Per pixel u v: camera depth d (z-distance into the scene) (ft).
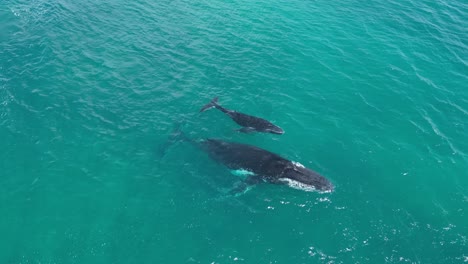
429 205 75.97
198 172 79.05
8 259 61.72
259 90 105.40
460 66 120.37
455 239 69.67
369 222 71.26
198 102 98.89
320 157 85.25
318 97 104.47
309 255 64.80
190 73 109.29
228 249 65.00
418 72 116.67
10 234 65.21
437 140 92.43
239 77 109.60
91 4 139.54
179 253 64.18
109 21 130.11
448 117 99.91
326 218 71.20
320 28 137.49
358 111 100.22
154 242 65.72
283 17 143.33
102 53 113.39
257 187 76.28
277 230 68.54
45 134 84.64
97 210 70.44
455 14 150.61
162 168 79.66
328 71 115.24
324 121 96.12
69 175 76.54
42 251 63.10
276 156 78.69
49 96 94.99
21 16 128.06
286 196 74.69
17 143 81.82
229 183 76.95
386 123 96.78
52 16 129.29
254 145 86.07
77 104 93.61
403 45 129.59
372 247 66.95
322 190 75.46
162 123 91.20
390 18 145.89
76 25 125.59
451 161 86.74
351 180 79.97
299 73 113.60
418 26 141.08
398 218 72.64
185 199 73.46
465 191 79.82
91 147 83.05
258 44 125.70
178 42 122.72
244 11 145.48
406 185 80.02
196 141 86.02
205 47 121.49
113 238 65.92
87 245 64.54
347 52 124.67
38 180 74.79
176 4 146.10
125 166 79.61
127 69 107.96
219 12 143.23
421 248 67.56
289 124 94.38
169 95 100.12
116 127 88.69
